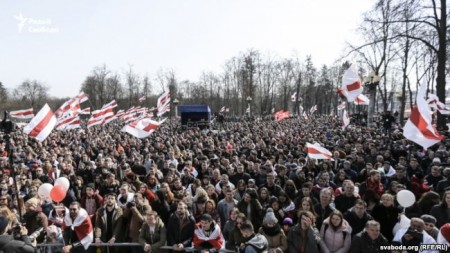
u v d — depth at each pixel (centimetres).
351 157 1188
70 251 604
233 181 984
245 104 7206
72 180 959
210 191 802
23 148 1770
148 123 1463
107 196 661
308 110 7812
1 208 614
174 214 635
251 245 522
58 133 2669
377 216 621
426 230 539
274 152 1426
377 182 781
